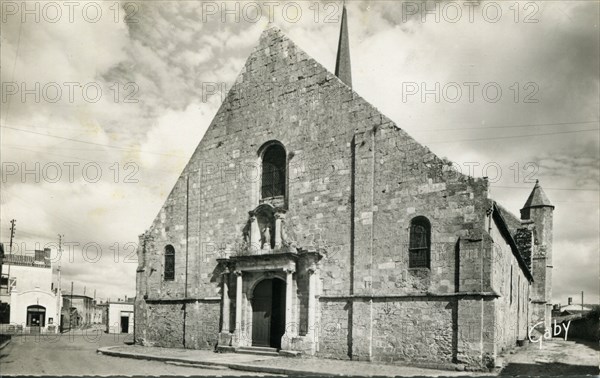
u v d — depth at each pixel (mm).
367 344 21969
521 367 20000
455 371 19484
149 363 23000
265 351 24953
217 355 24656
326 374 18312
